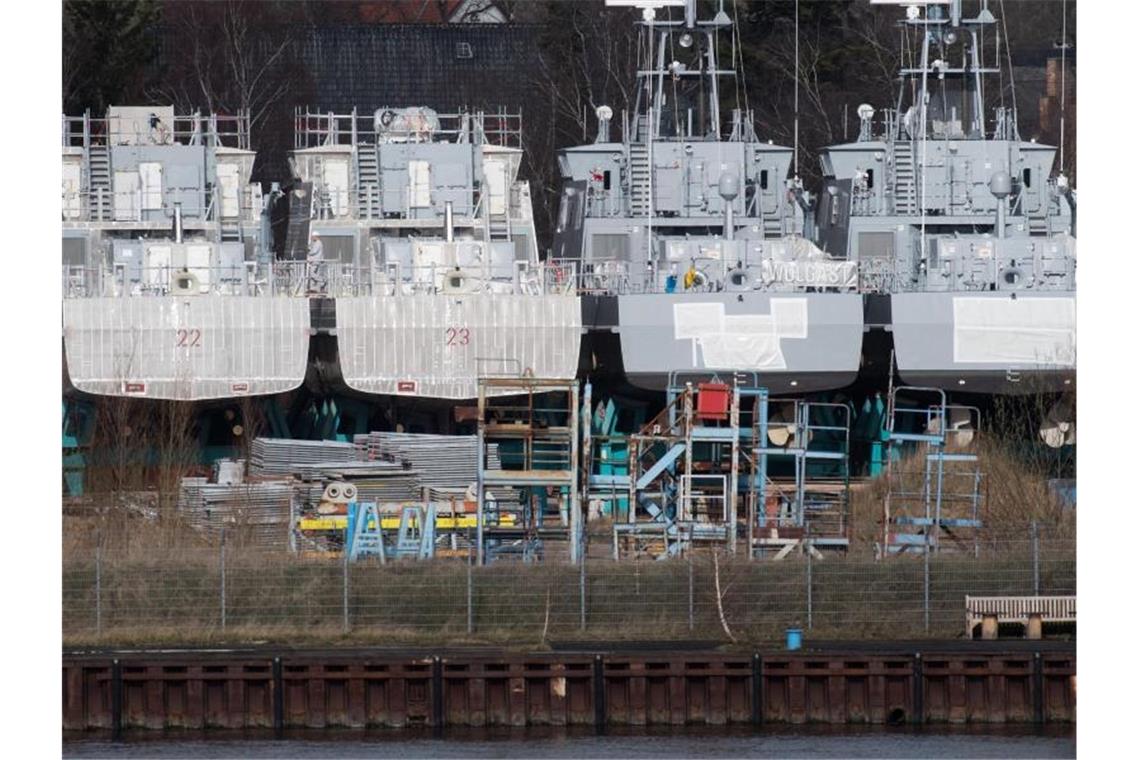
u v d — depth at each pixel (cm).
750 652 17662
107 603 18825
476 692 17400
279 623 18750
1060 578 19450
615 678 17462
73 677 17362
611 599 18825
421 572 18888
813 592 19012
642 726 17425
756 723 17412
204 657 17538
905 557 19788
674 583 18900
